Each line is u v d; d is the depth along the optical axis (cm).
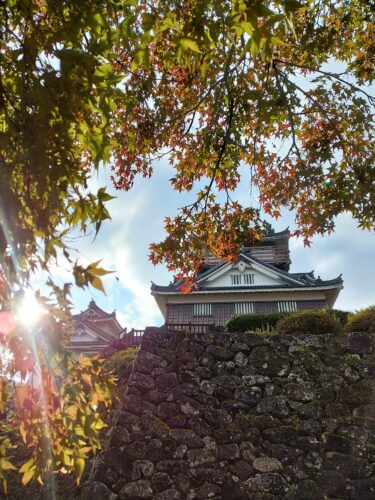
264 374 793
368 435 690
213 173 707
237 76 577
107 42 216
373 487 626
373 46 665
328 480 639
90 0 204
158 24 262
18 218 188
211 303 2031
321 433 697
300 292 2000
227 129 637
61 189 202
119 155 680
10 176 186
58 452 230
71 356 222
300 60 666
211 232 749
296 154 642
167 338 860
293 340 843
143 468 653
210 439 693
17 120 192
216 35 246
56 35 203
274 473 652
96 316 2609
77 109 193
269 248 2519
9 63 208
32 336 200
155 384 785
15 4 216
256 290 1980
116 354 1039
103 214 213
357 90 618
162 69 573
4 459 224
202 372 803
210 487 637
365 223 627
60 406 225
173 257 743
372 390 749
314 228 693
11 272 182
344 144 622
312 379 778
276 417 728
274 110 595
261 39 218
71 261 200
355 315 941
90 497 614
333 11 612
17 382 224
